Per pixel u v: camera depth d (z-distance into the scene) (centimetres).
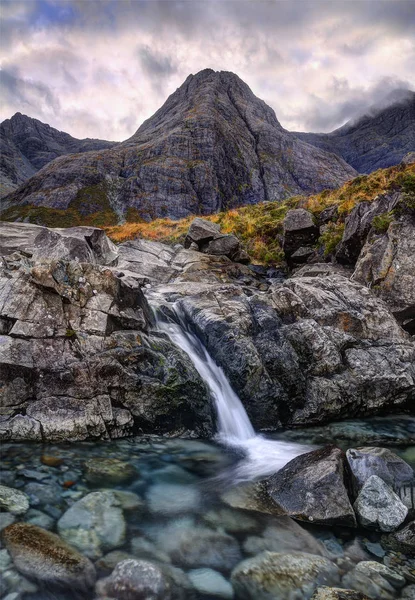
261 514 534
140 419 796
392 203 1689
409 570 432
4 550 406
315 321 1103
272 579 408
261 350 981
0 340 741
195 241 2291
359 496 542
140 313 944
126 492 568
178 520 509
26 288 801
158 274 1820
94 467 636
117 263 1744
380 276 1441
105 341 825
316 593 388
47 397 734
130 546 444
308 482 562
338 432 904
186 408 843
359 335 1134
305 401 967
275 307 1146
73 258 1305
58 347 775
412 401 1065
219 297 1177
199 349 1036
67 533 452
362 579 413
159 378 836
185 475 650
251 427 902
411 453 789
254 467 702
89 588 373
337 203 2492
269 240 2656
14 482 557
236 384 930
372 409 1021
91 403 754
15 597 354
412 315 1367
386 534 499
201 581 399
